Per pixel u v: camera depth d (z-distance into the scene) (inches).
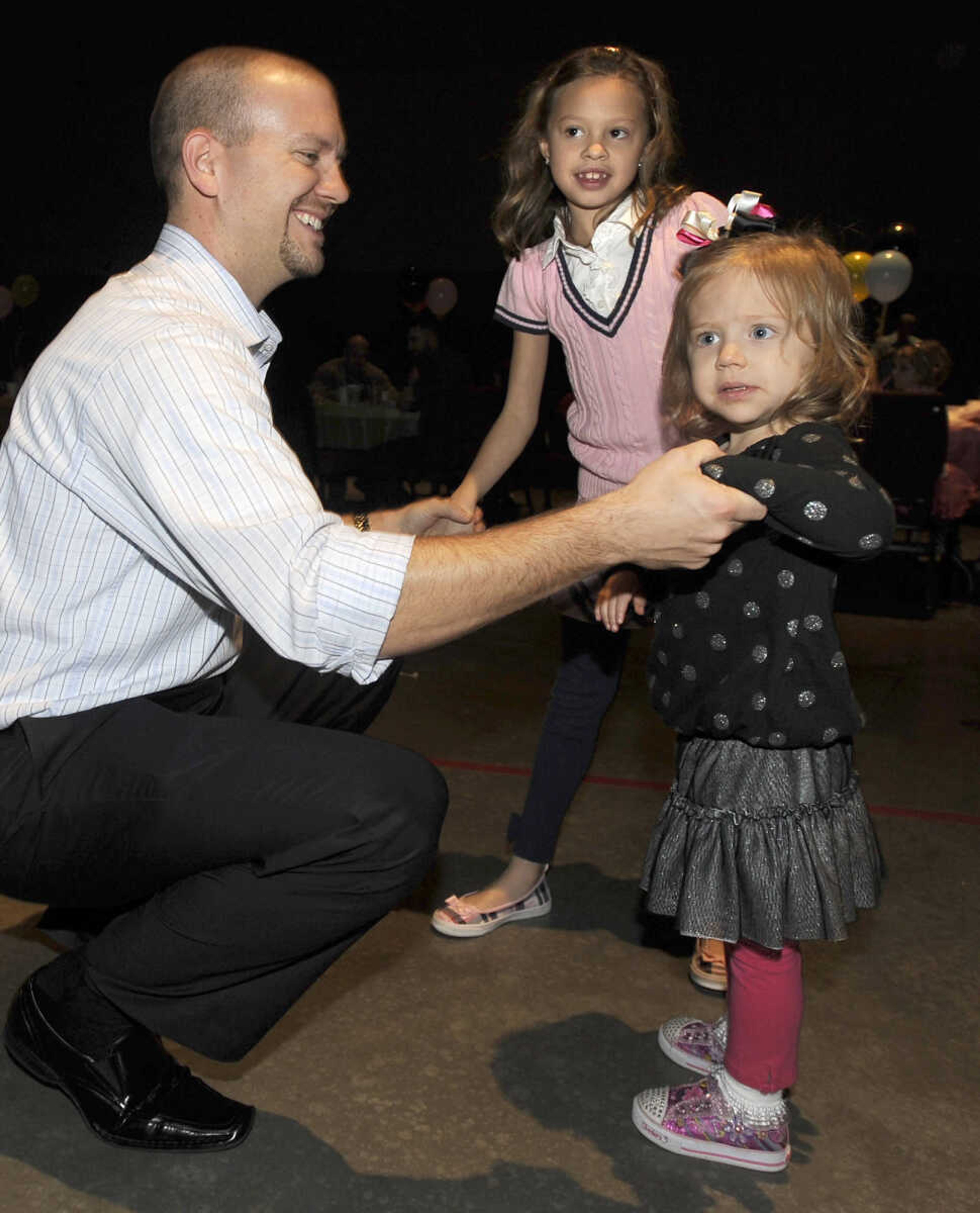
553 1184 58.4
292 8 376.2
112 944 55.0
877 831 103.8
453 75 414.6
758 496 50.6
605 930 84.7
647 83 72.3
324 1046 69.3
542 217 78.2
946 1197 58.6
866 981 78.6
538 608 189.8
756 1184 59.1
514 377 83.8
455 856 95.7
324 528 49.9
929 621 197.0
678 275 71.8
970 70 370.9
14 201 439.5
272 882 52.9
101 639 54.6
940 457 199.2
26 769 53.9
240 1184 57.3
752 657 55.7
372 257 429.7
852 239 387.5
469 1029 71.6
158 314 52.5
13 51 409.7
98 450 50.8
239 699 68.1
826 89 383.2
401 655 51.5
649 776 116.3
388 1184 57.7
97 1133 59.3
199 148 55.1
